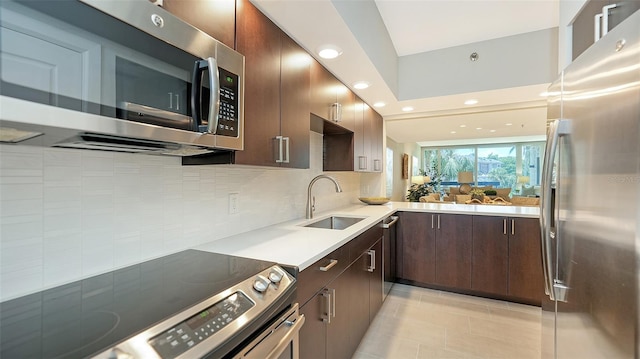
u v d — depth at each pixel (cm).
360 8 172
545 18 227
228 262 115
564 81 128
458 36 256
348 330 169
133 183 114
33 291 85
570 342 121
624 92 88
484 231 282
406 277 312
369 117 314
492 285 279
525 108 312
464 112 338
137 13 76
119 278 97
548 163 134
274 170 206
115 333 62
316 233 173
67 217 94
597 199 102
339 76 223
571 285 119
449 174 1021
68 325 66
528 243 266
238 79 113
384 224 259
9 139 73
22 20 56
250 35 125
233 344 75
